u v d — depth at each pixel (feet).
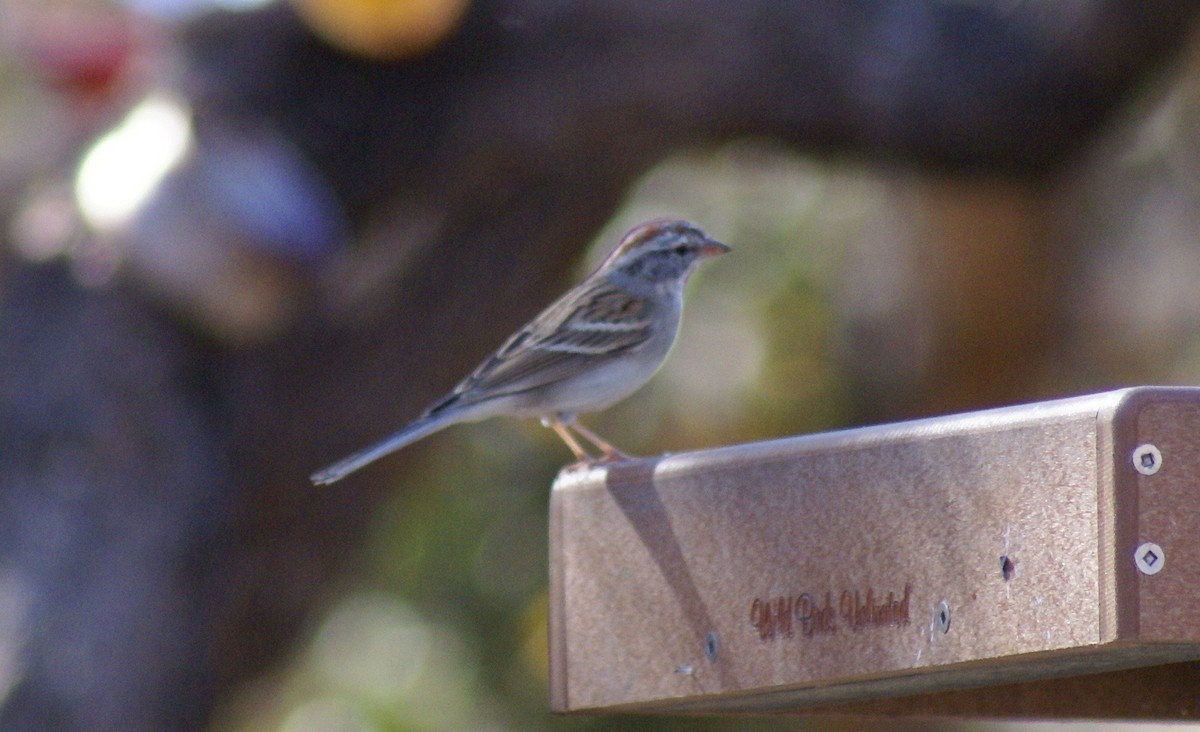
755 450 22.94
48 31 41.47
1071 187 48.98
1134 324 50.72
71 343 39.96
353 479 43.50
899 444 21.34
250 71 43.21
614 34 44.14
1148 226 51.78
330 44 43.62
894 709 25.44
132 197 39.63
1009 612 20.08
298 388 42.16
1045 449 19.83
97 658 38.63
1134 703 24.30
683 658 23.56
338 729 48.06
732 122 45.70
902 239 50.14
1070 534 19.53
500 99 44.24
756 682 22.67
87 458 39.60
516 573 49.19
